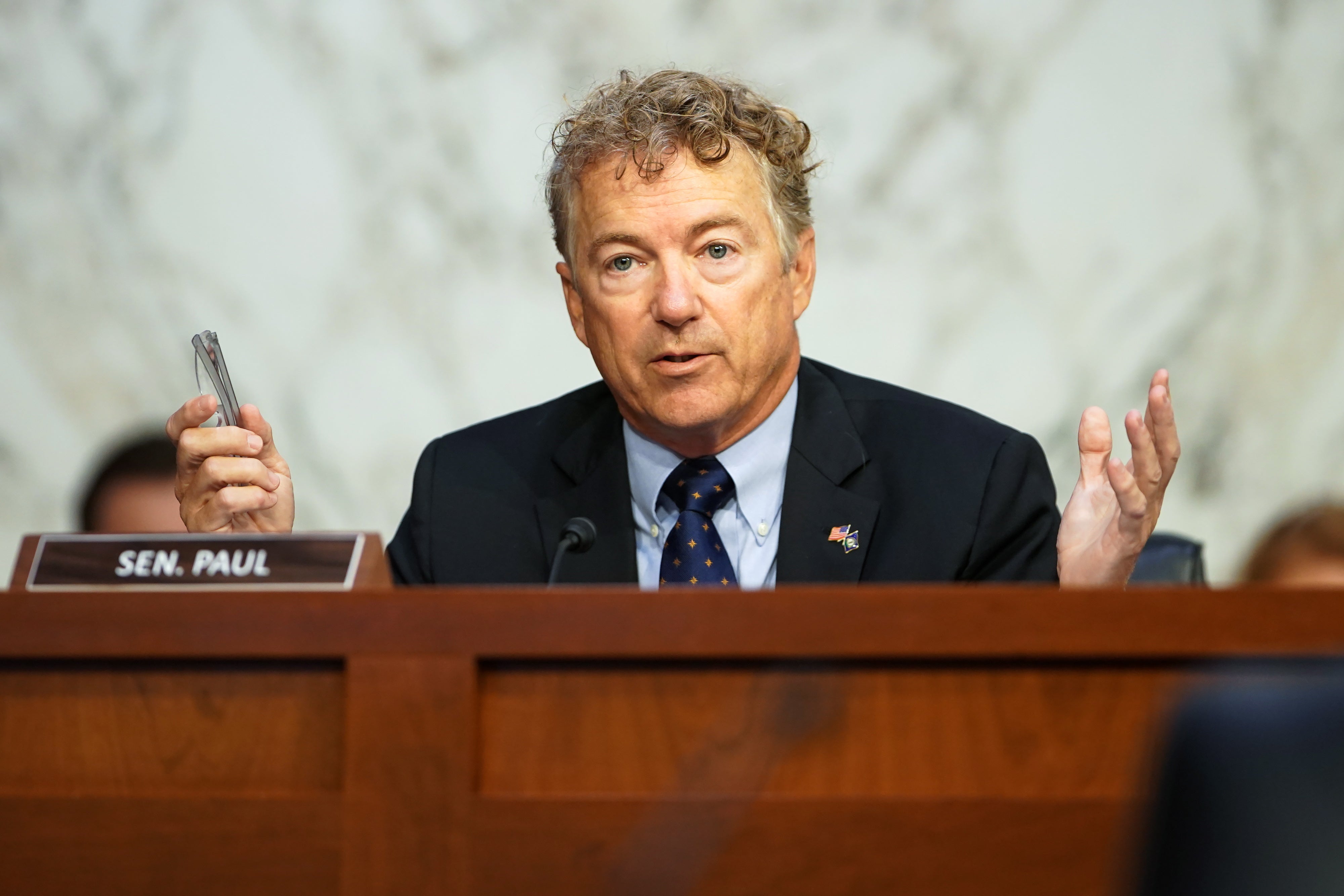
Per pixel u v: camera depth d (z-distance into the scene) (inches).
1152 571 140.9
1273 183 228.7
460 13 231.9
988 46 228.5
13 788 72.3
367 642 70.5
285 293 233.5
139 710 72.6
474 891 68.8
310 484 232.5
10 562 233.6
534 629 69.9
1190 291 228.7
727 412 118.3
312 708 72.1
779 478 124.9
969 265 229.8
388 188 233.5
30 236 234.5
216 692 72.6
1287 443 229.6
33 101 234.8
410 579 128.1
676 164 117.1
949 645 68.8
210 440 110.2
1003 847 67.9
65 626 71.9
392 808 69.3
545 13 231.0
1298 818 39.5
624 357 118.9
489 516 127.8
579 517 125.3
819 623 69.3
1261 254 228.7
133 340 234.1
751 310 117.7
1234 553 229.1
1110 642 68.4
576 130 122.5
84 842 70.7
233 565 78.8
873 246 230.2
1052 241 229.1
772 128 122.5
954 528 118.4
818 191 229.8
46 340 234.1
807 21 229.1
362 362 233.5
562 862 68.8
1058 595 68.9
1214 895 40.0
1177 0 228.1
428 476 132.6
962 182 229.8
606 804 69.1
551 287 232.5
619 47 230.4
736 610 69.4
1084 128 228.8
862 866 68.3
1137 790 62.5
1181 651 68.1
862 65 229.3
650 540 125.3
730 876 68.5
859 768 69.7
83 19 234.1
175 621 71.6
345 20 232.5
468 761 69.4
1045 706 69.6
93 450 234.2
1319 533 106.0
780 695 70.4
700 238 116.9
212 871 70.0
